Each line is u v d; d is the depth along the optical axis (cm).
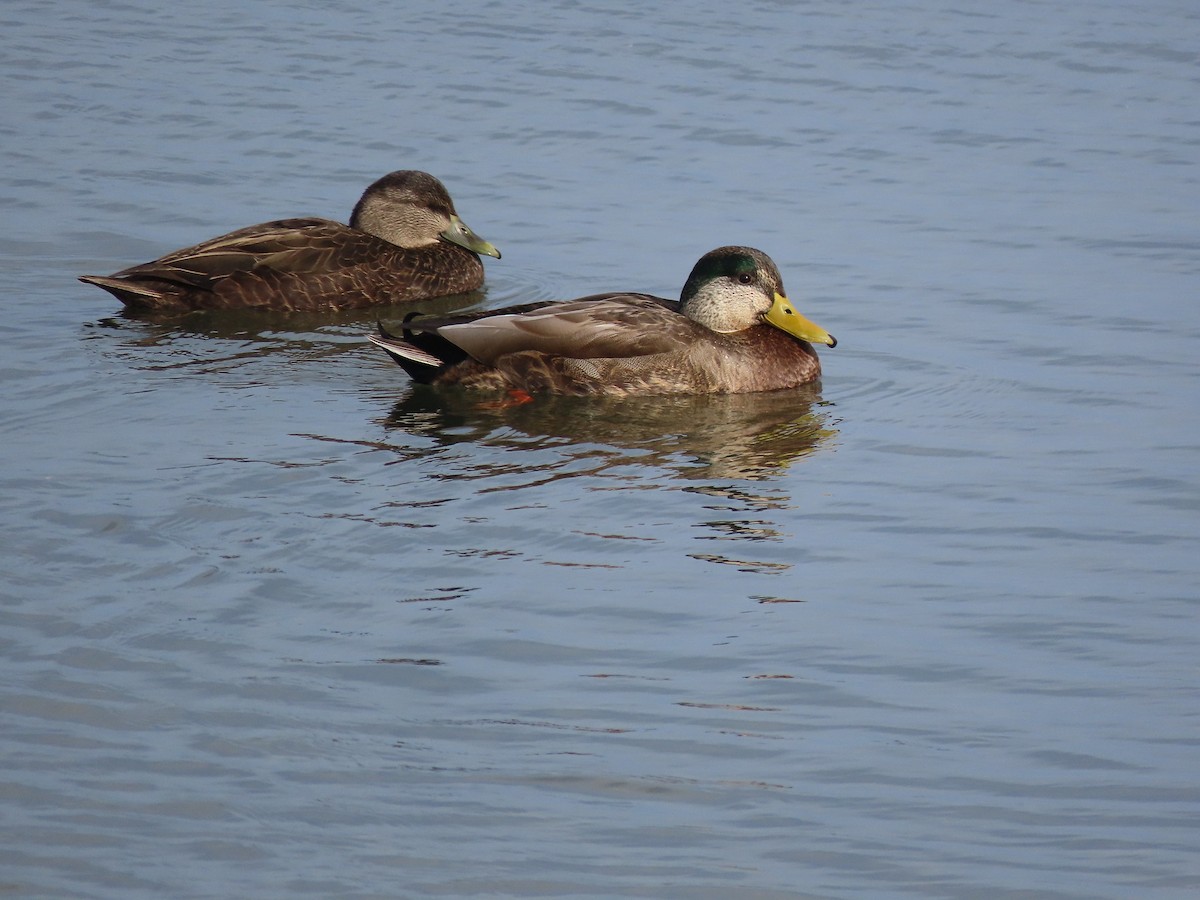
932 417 1644
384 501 1390
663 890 890
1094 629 1193
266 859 900
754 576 1275
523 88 2755
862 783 995
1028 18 3117
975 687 1112
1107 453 1535
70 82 2728
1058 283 2030
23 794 944
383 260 2044
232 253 1958
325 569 1254
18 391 1620
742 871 908
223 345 1819
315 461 1469
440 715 1054
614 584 1254
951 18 3117
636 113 2655
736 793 980
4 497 1344
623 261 2119
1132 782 998
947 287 2020
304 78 2788
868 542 1345
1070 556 1320
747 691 1100
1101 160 2481
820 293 2003
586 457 1523
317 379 1716
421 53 2919
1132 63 2895
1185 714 1076
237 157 2452
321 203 2300
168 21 3075
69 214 2206
